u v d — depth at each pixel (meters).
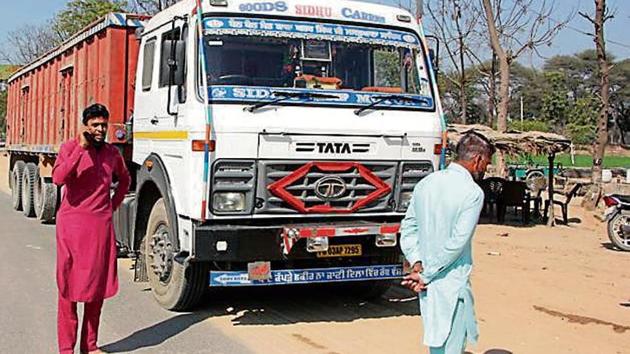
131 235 9.16
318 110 7.30
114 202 6.70
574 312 8.37
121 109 10.22
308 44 7.60
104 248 6.34
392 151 7.56
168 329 7.45
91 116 6.13
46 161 15.27
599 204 19.55
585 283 9.95
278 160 7.12
